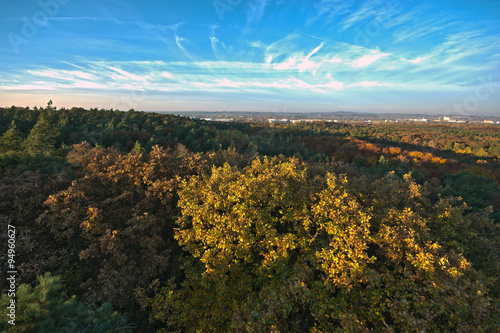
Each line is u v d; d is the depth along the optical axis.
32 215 13.23
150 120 88.38
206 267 11.66
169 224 16.61
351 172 31.48
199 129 85.19
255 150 66.00
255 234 13.03
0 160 18.36
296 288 9.28
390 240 10.86
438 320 9.23
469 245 13.29
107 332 7.84
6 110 67.38
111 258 12.09
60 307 7.21
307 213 13.12
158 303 11.23
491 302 9.60
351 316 8.27
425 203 16.25
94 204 14.58
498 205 31.31
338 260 9.90
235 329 9.36
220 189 14.03
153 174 18.31
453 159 65.25
